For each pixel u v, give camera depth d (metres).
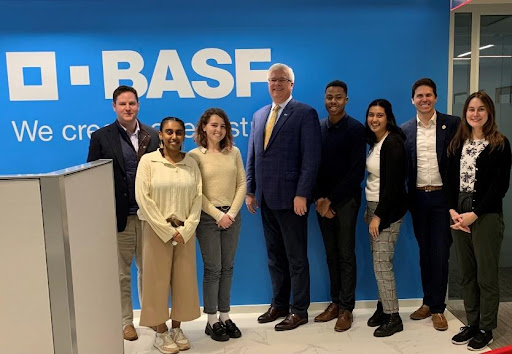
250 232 3.38
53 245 1.33
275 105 3.04
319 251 3.43
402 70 3.30
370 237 3.19
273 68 2.96
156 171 2.70
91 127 3.25
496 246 2.63
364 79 3.30
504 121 3.45
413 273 3.46
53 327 1.36
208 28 3.22
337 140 3.05
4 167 3.26
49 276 1.34
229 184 2.88
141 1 3.17
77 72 3.21
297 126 2.95
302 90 3.30
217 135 2.82
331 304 3.30
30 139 3.25
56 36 3.18
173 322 2.93
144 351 2.86
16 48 3.18
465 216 2.62
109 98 3.24
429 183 3.00
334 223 3.15
